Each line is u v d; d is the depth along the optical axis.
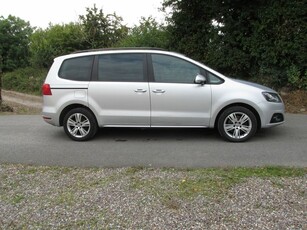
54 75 6.71
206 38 13.18
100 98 6.53
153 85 6.39
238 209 3.78
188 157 5.62
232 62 12.09
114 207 3.91
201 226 3.47
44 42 26.08
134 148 6.23
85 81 6.57
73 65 6.69
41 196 4.25
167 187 4.39
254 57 11.92
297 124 7.91
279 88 11.43
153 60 6.50
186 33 13.89
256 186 4.33
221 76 6.42
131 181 4.62
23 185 4.61
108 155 5.84
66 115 6.76
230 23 12.23
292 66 10.96
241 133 6.48
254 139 6.64
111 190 4.35
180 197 4.10
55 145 6.57
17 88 26.66
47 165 5.40
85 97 6.57
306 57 10.58
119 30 21.92
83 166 5.31
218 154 5.74
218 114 6.44
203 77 6.27
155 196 4.14
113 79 6.53
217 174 4.78
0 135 7.49
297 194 4.09
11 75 28.56
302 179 4.54
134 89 6.42
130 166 5.24
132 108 6.48
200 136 6.98
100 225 3.55
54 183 4.65
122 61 6.56
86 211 3.84
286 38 10.75
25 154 6.01
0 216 3.79
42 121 9.09
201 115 6.40
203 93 6.33
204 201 3.98
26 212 3.86
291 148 5.99
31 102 19.61
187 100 6.36
